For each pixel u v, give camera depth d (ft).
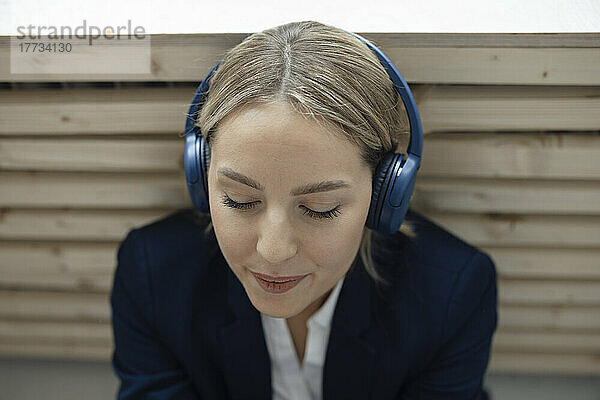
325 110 2.08
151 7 3.08
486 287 3.19
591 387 4.59
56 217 3.83
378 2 3.06
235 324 3.13
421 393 3.39
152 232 3.28
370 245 3.07
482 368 3.34
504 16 2.95
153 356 3.34
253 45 2.25
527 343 4.37
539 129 3.22
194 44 2.92
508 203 3.58
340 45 2.24
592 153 3.31
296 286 2.55
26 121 3.31
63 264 4.07
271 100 2.08
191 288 3.18
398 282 3.16
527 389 4.64
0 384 4.72
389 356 3.18
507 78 2.97
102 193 3.68
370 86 2.25
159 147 3.42
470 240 3.81
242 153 2.13
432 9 3.02
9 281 4.17
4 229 3.88
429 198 3.60
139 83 3.25
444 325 3.13
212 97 2.30
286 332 3.30
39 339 4.51
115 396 4.71
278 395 3.58
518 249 3.87
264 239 2.27
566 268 3.91
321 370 3.42
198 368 3.30
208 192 2.52
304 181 2.15
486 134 3.33
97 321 4.40
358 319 3.09
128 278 3.23
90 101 3.23
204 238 3.25
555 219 3.69
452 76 2.97
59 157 3.47
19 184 3.66
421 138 2.41
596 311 4.15
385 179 2.38
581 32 2.83
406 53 2.91
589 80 2.96
